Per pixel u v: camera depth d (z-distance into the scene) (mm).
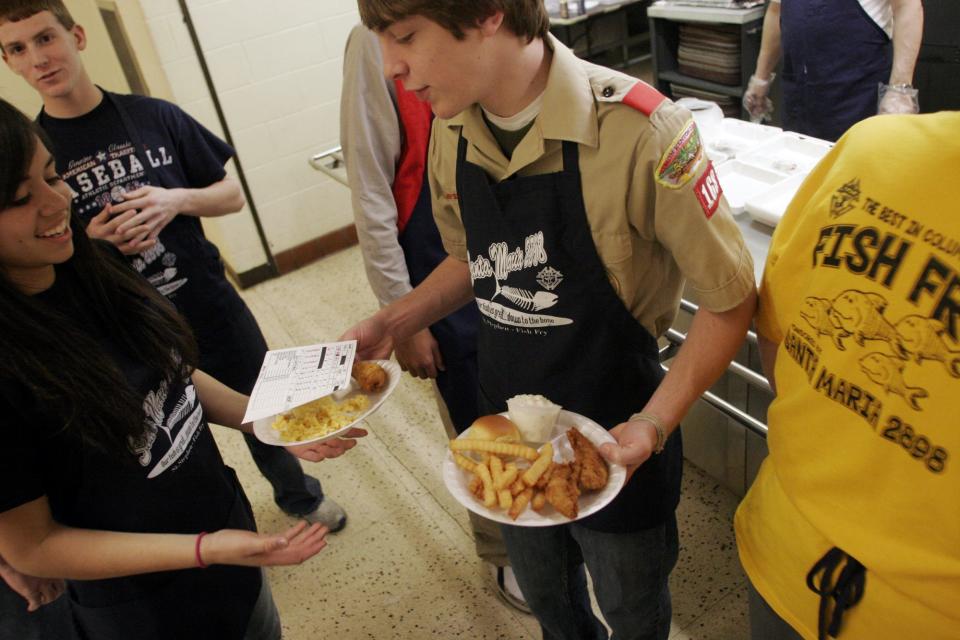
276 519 2537
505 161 1126
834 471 898
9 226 988
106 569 1105
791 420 970
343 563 2336
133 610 1223
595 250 1100
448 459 1202
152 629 1245
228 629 1357
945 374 760
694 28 3490
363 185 1768
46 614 1535
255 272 4219
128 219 1843
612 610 1433
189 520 1272
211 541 1146
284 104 3928
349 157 1764
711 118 2188
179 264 2021
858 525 881
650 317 1187
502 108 1068
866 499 869
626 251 1087
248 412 1297
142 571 1133
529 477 1104
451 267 1502
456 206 1337
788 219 1015
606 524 1310
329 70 3975
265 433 1420
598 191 1052
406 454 2736
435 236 1881
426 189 1837
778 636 1104
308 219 4258
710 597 1990
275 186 4086
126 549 1114
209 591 1303
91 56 4578
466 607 2107
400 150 1791
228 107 3799
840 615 938
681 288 1215
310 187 4184
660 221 1044
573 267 1126
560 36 4691
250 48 3732
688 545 2145
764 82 2869
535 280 1156
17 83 4992
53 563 1072
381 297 1874
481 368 1397
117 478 1139
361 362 1482
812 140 1955
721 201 1069
